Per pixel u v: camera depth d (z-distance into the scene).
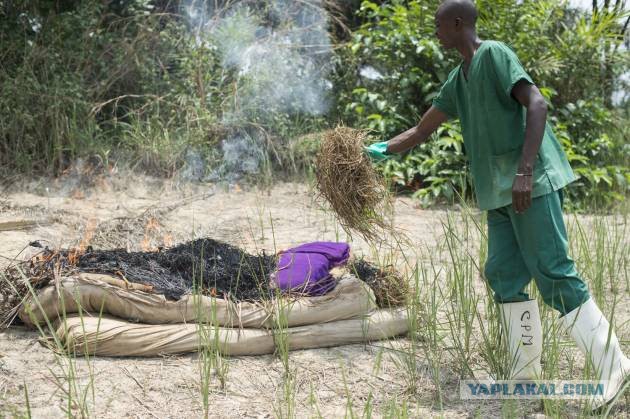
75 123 8.14
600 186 8.58
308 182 8.21
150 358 3.72
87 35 8.68
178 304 3.83
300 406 3.34
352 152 3.88
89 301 3.79
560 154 3.42
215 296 3.92
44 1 9.02
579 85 9.13
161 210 7.00
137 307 3.79
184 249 4.39
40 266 3.95
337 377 3.64
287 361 3.60
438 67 8.53
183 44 9.23
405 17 8.85
